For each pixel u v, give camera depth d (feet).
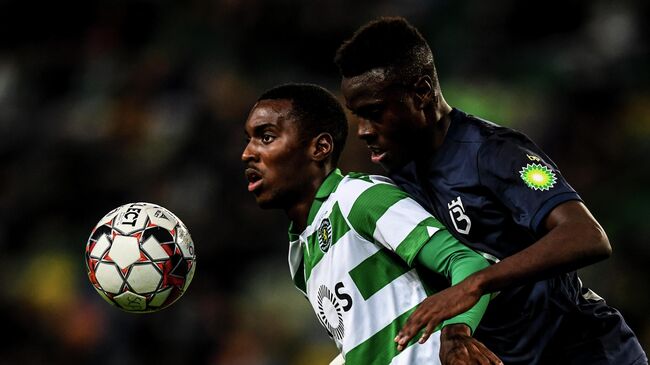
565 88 133.08
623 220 115.85
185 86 136.36
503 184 43.19
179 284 46.26
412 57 44.37
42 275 119.14
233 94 130.52
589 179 120.57
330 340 109.70
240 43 138.92
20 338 113.19
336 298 45.14
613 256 112.16
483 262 41.60
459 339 39.47
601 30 141.28
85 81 144.05
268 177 46.52
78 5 152.56
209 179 120.78
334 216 45.29
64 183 127.75
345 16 137.39
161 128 132.26
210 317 108.99
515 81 136.26
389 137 44.83
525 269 38.29
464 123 45.80
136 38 146.82
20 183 129.39
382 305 44.52
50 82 145.28
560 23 143.02
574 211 40.73
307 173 46.68
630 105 131.03
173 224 46.44
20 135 135.74
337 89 133.90
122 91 139.54
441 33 138.51
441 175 45.34
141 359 107.24
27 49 151.94
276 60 137.49
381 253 44.86
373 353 44.21
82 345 110.22
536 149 44.57
